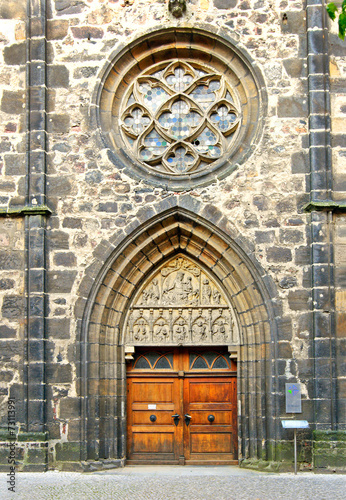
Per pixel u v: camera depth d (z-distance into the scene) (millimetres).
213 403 13008
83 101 13000
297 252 12344
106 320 12648
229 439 12852
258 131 12797
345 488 10062
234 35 13141
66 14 13320
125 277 12820
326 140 12516
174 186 12758
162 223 12750
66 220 12609
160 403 13055
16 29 13281
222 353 13133
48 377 12109
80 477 11242
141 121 13578
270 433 11898
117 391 12656
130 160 13039
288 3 13188
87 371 12148
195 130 13344
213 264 12938
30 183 12609
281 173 12617
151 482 10742
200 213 12547
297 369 11969
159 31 13203
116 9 13336
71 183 12734
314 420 11758
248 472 11695
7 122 12969
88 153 12828
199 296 13086
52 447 11906
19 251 12547
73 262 12477
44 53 13055
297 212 12469
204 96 13617
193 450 12844
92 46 13211
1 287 12438
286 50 13008
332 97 12820
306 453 11727
